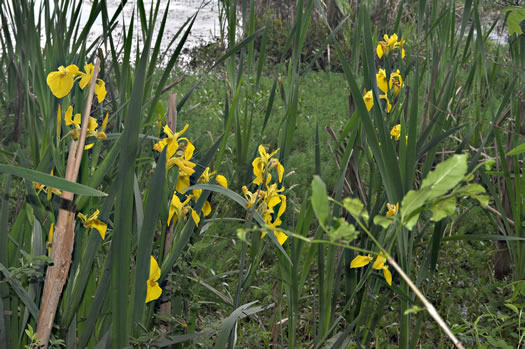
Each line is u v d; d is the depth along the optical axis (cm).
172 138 146
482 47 233
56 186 118
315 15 900
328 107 648
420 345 238
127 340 138
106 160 140
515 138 280
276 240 145
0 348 151
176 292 165
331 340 185
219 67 743
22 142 206
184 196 166
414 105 170
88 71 146
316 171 188
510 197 266
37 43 170
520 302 249
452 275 289
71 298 146
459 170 69
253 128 471
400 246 177
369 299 185
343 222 71
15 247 160
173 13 1096
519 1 268
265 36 241
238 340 208
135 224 165
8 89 202
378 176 202
